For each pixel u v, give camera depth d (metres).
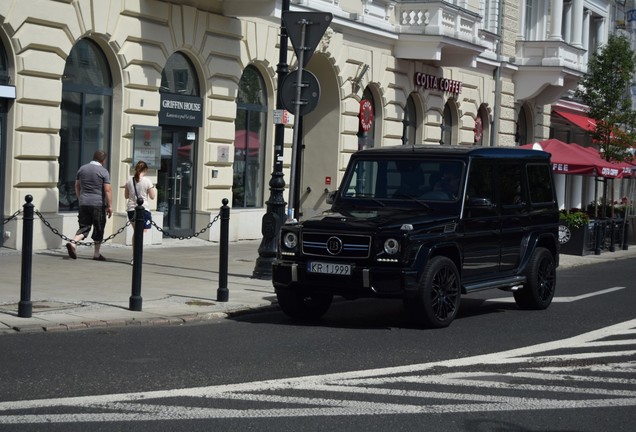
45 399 7.96
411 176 13.88
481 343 11.65
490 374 9.73
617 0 51.31
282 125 16.88
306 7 25.62
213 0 22.88
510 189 14.70
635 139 34.94
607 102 35.66
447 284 12.80
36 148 18.78
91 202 17.97
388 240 12.21
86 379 8.77
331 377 9.27
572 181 47.94
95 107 20.61
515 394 8.84
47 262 17.36
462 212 13.32
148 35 21.22
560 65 39.00
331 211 13.70
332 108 28.53
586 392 9.02
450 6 30.80
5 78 18.22
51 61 18.94
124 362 9.62
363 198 13.95
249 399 8.23
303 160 28.95
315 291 12.60
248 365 9.74
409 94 32.03
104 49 20.58
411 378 9.40
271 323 12.84
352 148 29.12
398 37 30.58
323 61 27.66
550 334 12.58
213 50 23.25
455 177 13.62
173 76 22.61
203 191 23.52
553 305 15.93
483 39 36.56
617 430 7.71
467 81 35.91
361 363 10.08
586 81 36.47
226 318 13.16
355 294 12.37
